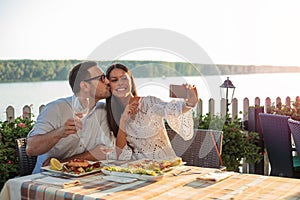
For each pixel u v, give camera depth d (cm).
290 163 376
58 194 193
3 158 356
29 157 287
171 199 181
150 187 199
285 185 202
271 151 397
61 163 244
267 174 488
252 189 196
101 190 195
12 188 211
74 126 245
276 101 548
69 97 269
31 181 211
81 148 267
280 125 370
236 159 445
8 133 373
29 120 412
